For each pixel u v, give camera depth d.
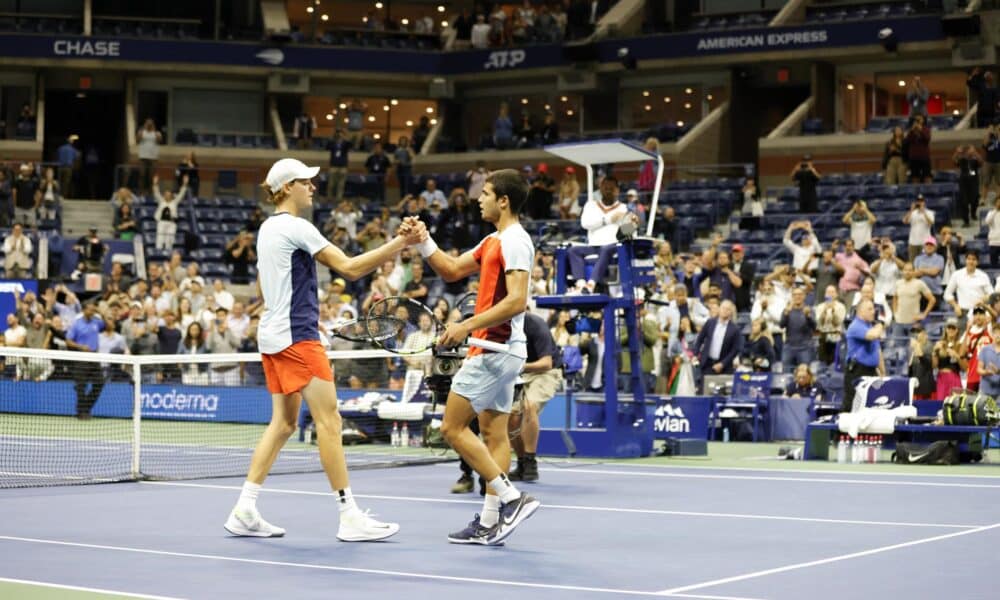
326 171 37.19
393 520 8.86
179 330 22.20
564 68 37.12
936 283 22.02
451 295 24.62
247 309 22.95
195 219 32.41
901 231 26.12
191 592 5.87
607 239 14.66
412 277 24.98
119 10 40.12
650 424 15.29
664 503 9.94
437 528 8.41
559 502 10.02
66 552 7.22
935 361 17.67
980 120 30.88
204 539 7.83
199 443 17.25
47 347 22.17
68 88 38.25
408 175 34.62
